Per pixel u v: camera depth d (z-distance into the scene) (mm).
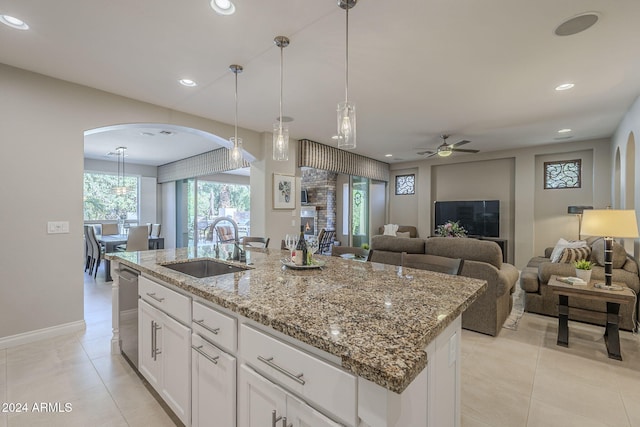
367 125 4582
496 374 2316
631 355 2609
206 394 1463
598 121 4324
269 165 4953
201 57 2562
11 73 2709
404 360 793
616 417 1837
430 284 1588
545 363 2482
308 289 1473
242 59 2594
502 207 6512
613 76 2908
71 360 2480
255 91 3281
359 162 6859
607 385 2170
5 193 2686
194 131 4184
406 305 1242
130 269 2336
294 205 5348
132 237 5242
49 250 2910
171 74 2877
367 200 7840
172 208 8125
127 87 3166
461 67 2734
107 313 3615
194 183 7418
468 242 3098
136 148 6195
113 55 2527
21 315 2768
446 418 1300
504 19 2043
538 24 2098
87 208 7312
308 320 1062
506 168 6488
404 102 3621
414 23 2088
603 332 3105
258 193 5043
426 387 1110
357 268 2016
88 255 5957
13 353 2596
